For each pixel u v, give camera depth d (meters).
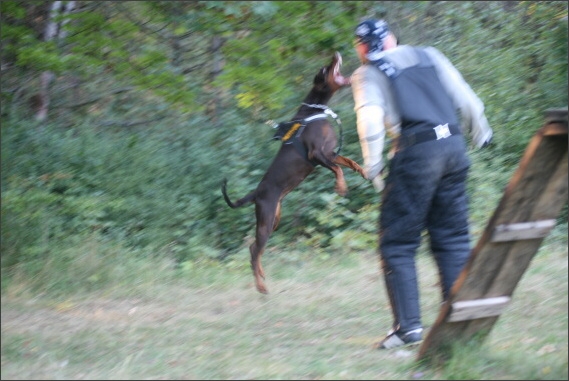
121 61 11.77
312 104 8.84
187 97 11.74
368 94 5.88
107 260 8.91
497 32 12.91
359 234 10.72
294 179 8.84
